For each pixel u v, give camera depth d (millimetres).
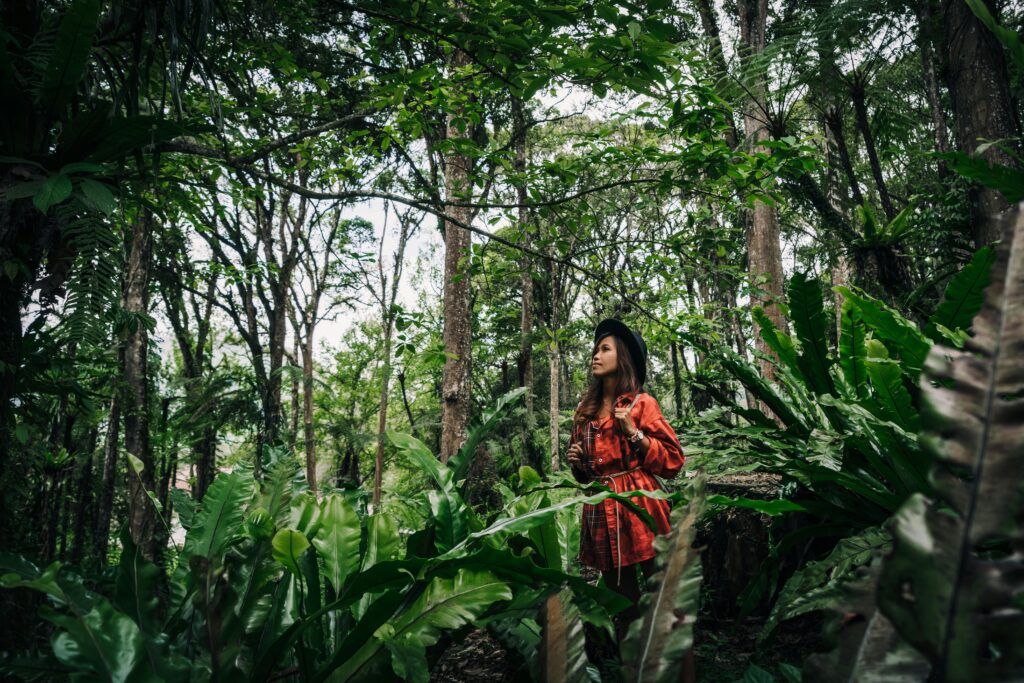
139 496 4422
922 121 11891
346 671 1352
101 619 1073
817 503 2467
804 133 8953
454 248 7633
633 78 2574
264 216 11188
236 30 3482
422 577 1282
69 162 1903
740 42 8391
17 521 2186
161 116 2303
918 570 447
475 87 3254
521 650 1584
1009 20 7078
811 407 2830
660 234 5480
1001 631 406
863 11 6875
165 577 3783
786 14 9484
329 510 1555
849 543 1783
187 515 1816
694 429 3512
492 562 1294
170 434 9414
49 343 2260
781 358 3033
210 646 1157
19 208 1816
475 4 2527
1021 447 442
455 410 7387
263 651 1362
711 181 3557
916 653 502
